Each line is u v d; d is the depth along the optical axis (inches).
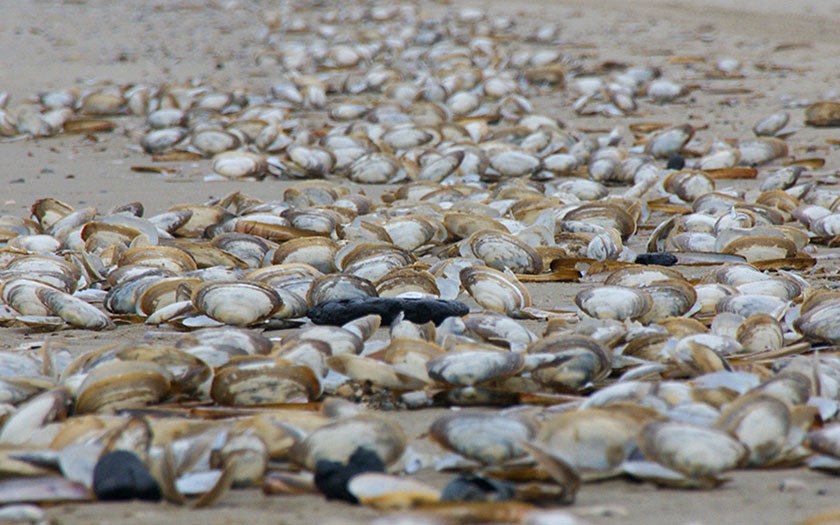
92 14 5196.9
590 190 1461.6
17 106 2672.2
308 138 1961.1
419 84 2701.8
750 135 2076.8
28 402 578.6
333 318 793.6
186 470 487.2
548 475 486.3
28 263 968.9
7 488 465.7
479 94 2640.3
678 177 1445.6
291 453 499.8
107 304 880.3
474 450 490.3
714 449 475.2
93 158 1923.0
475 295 839.7
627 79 2751.0
